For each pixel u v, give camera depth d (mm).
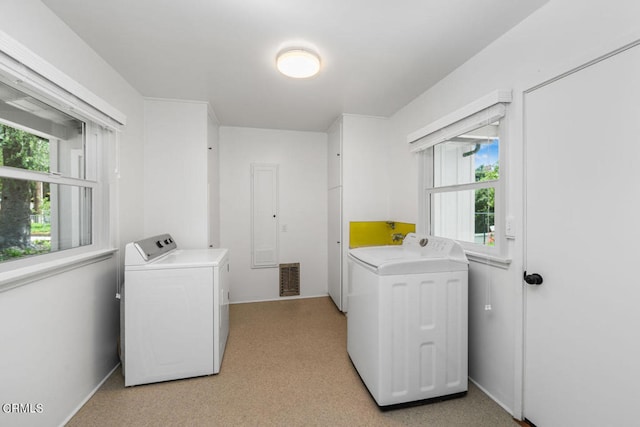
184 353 1811
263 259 3453
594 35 1130
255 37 1611
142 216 2381
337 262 3148
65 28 1462
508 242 1569
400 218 2787
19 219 1277
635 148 1012
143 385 1755
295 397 1655
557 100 1282
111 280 1903
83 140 1736
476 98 1784
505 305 1569
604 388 1114
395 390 1542
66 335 1462
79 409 1541
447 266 1622
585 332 1183
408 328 1557
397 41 1651
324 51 1759
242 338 2426
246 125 3340
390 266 1527
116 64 1893
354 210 2980
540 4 1335
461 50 1747
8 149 1211
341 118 2961
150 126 2436
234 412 1528
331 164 3385
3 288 1104
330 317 2914
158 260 1887
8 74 1097
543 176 1356
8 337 1136
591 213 1154
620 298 1062
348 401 1623
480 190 1856
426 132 2180
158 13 1397
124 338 1787
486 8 1367
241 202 3389
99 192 1843
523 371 1469
